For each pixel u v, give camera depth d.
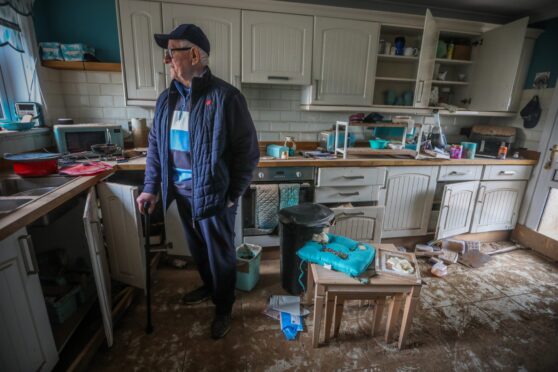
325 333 1.52
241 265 1.93
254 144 1.43
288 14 2.23
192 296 1.84
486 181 2.61
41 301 1.13
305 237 1.78
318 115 2.80
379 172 2.34
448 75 2.97
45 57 2.18
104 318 1.41
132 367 1.38
